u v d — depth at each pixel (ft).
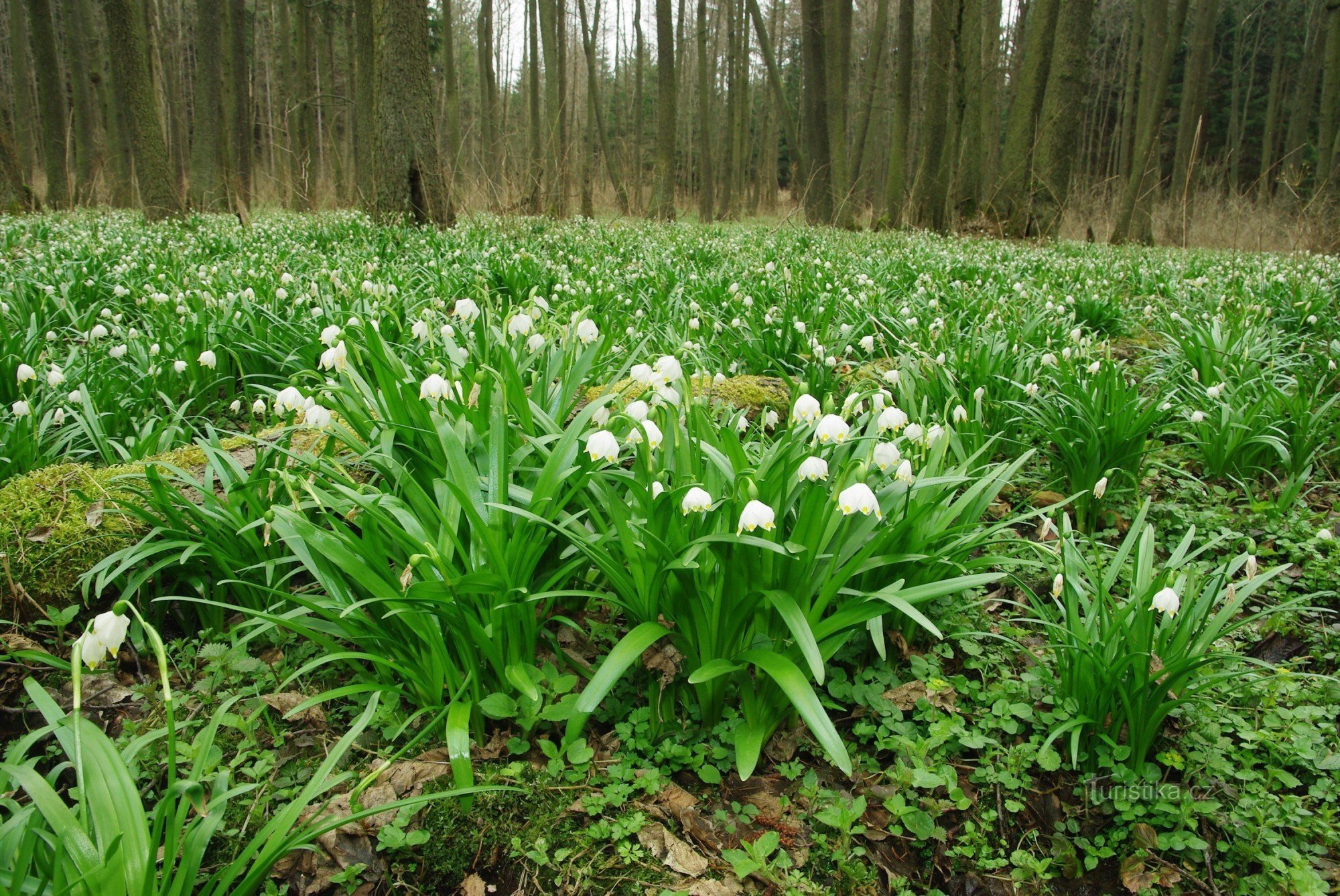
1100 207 71.51
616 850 7.36
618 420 9.41
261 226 44.42
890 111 131.95
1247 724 8.36
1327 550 11.56
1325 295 25.23
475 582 7.48
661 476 8.41
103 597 9.68
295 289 20.07
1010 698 8.82
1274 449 14.23
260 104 120.88
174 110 90.94
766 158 122.83
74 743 5.45
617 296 22.20
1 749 8.29
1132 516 12.90
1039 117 57.72
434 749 8.12
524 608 8.35
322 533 7.86
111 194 75.72
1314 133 129.90
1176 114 133.18
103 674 9.03
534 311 13.01
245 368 16.67
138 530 9.96
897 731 8.43
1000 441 14.44
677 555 7.55
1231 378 16.57
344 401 10.21
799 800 7.89
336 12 86.94
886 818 7.76
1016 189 58.18
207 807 6.00
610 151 113.70
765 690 8.21
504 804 7.61
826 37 68.44
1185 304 24.82
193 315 17.75
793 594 7.91
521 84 103.81
